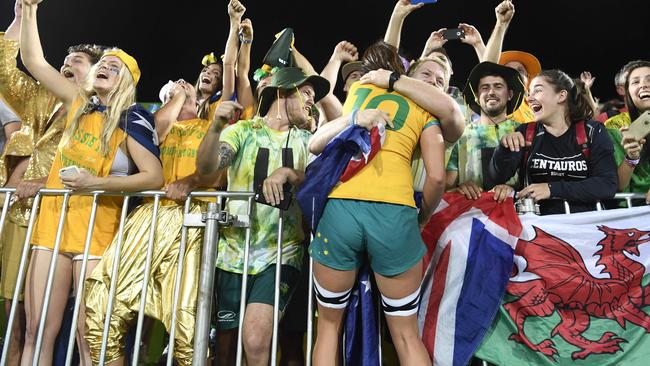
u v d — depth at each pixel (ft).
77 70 11.27
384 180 6.78
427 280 8.00
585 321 7.54
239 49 14.19
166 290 8.25
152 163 8.86
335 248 6.77
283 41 10.61
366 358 7.02
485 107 10.11
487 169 9.40
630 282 7.63
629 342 7.40
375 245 6.65
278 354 9.63
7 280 9.68
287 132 8.95
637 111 10.68
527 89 12.74
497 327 7.62
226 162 8.37
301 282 9.27
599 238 7.83
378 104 7.23
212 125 7.88
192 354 7.68
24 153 10.93
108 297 7.89
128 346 10.79
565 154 8.68
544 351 7.41
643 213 7.95
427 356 6.89
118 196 9.09
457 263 7.91
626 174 8.86
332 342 6.99
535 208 8.12
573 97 8.98
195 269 8.29
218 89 13.51
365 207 6.70
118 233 8.27
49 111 11.53
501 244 7.84
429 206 7.17
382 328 8.42
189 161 10.63
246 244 7.98
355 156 6.85
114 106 9.07
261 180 8.50
